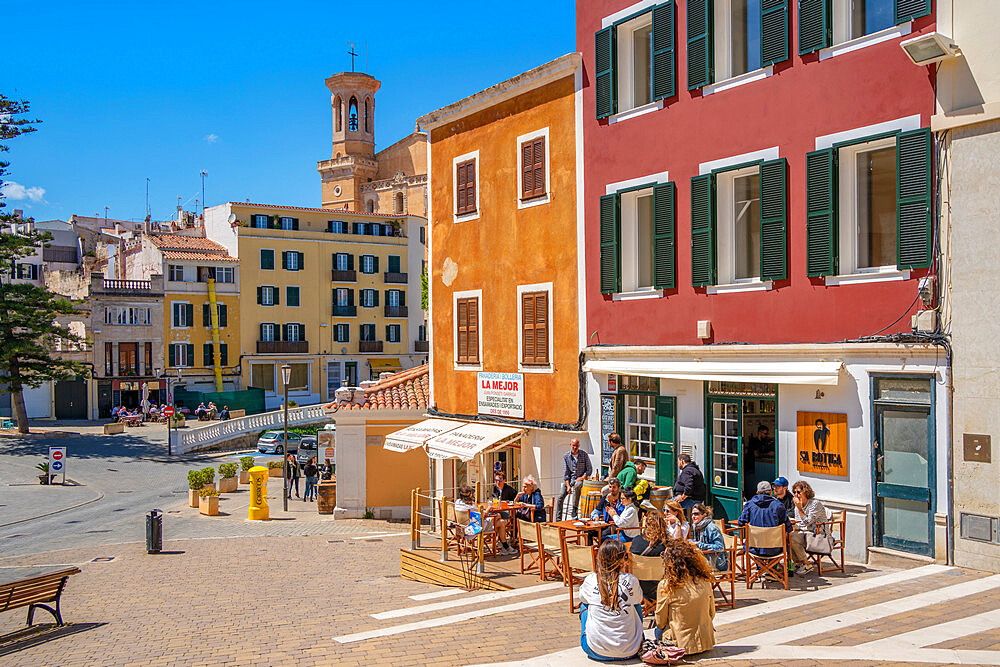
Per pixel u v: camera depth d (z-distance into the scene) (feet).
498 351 66.39
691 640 26.35
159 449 155.43
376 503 86.02
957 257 36.58
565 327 59.16
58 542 74.90
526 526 42.39
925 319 37.45
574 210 58.29
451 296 72.43
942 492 36.81
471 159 69.26
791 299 43.45
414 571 49.34
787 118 43.68
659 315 51.34
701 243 48.08
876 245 40.83
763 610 31.35
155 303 204.13
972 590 32.73
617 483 41.19
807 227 42.39
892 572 36.37
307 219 229.45
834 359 40.75
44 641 36.76
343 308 231.50
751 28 46.29
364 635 33.24
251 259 218.18
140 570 57.41
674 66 49.85
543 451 61.16
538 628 32.01
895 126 39.01
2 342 159.02
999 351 35.09
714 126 47.67
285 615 40.19
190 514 91.25
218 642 34.53
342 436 85.40
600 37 55.21
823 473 41.42
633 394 53.67
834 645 26.66
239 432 163.32
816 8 42.01
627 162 53.62
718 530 33.32
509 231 64.90
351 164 294.87
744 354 45.03
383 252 240.32
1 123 153.69
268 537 73.20
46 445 155.12
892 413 38.81
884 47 39.47
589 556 34.86
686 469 43.91
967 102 36.35
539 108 61.36
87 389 196.85
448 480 75.20
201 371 210.18
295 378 225.56
